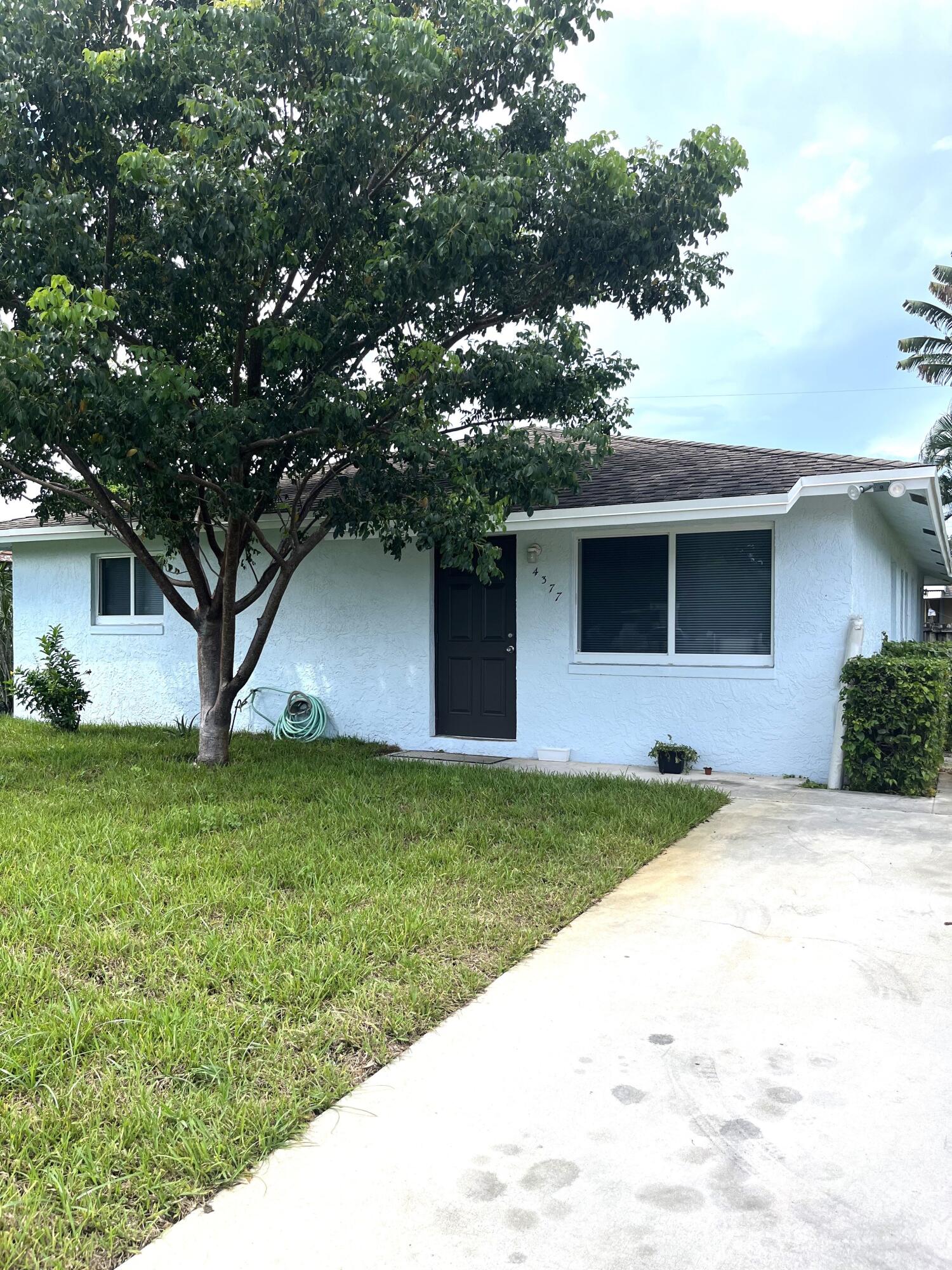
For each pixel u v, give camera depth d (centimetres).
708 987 372
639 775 845
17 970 360
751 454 970
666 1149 261
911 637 1612
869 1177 248
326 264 731
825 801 730
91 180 697
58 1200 234
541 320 812
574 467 714
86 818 626
